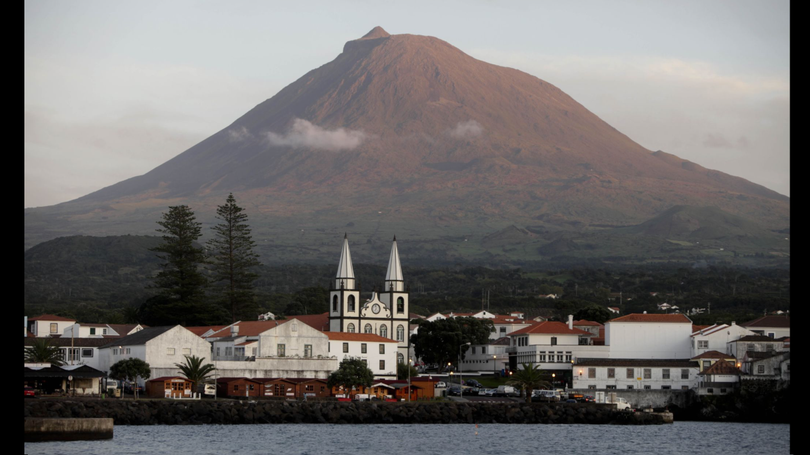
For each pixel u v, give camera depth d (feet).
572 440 461.37
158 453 371.15
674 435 493.36
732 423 583.17
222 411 514.27
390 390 612.29
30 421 397.39
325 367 635.25
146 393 563.48
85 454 358.23
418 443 437.17
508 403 577.84
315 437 452.35
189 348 591.37
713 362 638.53
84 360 634.43
